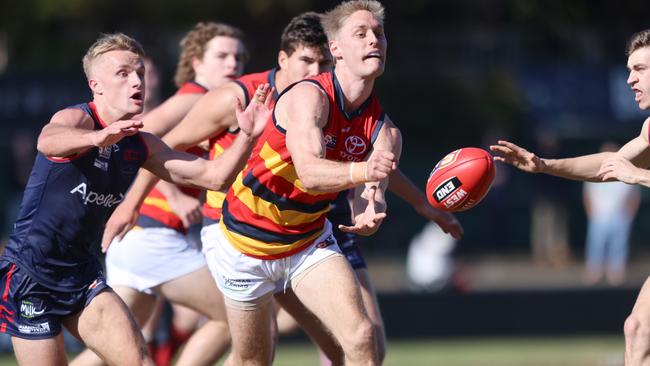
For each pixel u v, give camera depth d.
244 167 20.22
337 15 20.08
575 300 48.69
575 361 39.03
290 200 20.31
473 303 48.28
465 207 20.64
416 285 55.69
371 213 19.59
